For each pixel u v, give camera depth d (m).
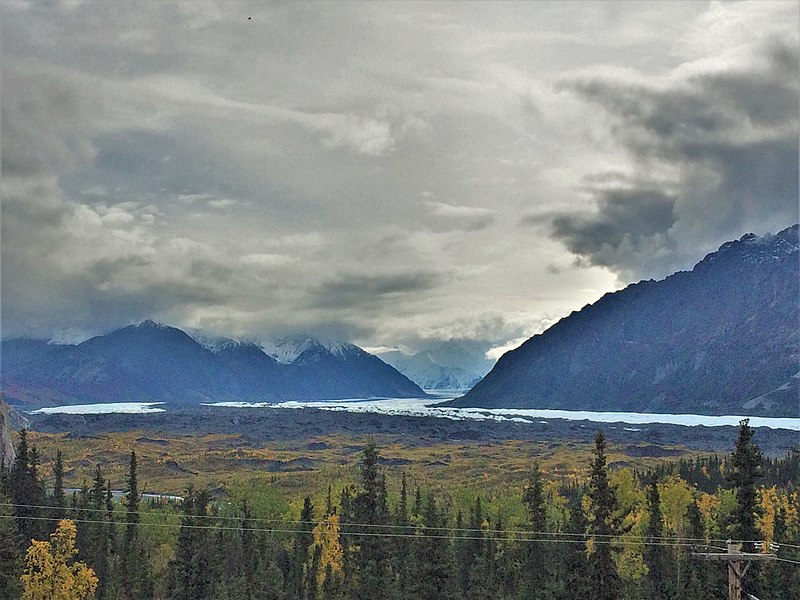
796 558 114.50
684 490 150.38
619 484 155.50
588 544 123.25
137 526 158.12
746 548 107.94
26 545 135.25
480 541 142.25
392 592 126.44
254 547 153.38
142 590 138.50
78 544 139.38
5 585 114.75
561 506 181.25
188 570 133.75
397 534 136.50
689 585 121.12
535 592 128.50
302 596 138.75
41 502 147.38
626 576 129.12
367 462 143.00
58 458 164.75
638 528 139.88
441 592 119.50
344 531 144.88
